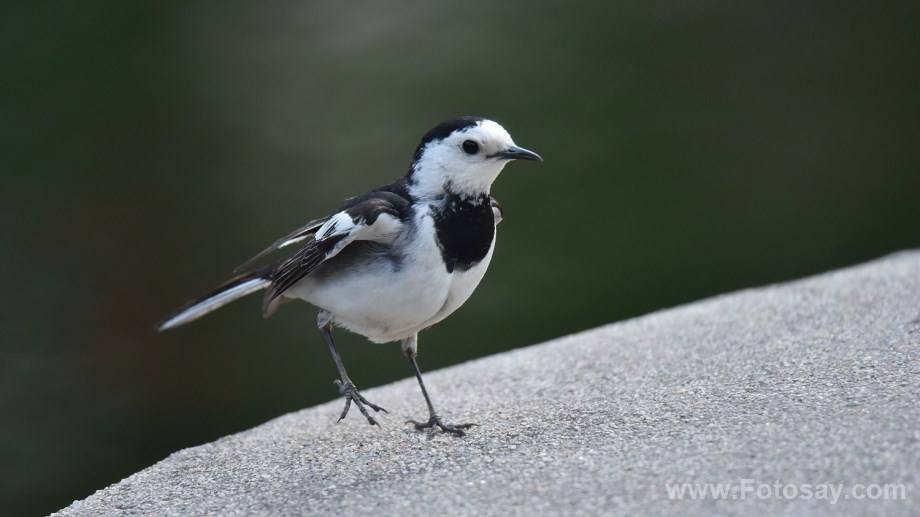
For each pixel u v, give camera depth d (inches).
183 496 275.9
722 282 623.2
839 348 317.4
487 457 270.1
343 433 321.4
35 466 516.1
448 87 732.0
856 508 206.4
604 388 325.1
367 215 293.4
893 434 235.1
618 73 750.5
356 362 581.3
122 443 540.7
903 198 673.0
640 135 703.1
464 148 302.7
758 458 235.3
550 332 598.2
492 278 626.5
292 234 328.5
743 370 313.7
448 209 304.5
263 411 557.9
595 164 687.7
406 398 358.0
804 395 275.4
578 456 257.4
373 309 304.5
